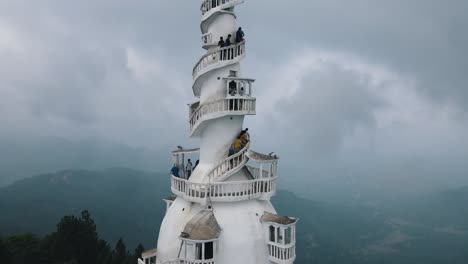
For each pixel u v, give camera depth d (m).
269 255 28.38
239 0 30.58
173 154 34.44
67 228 61.88
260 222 28.80
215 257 26.62
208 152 30.66
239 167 29.23
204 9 31.64
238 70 30.72
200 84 31.73
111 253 67.00
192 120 31.44
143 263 31.61
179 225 29.41
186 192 28.97
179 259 26.84
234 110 29.12
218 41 30.75
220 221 27.58
